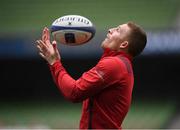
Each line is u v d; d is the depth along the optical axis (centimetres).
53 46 1367
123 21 5650
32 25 5616
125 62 1359
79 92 1295
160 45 4653
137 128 4359
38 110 4806
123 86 1338
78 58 4681
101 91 1331
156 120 4506
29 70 5025
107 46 1388
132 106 4809
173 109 4753
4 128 4238
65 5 5959
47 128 4338
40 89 5091
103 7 5916
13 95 5088
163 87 4950
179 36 4641
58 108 4834
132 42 1383
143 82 4959
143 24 5562
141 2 5959
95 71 1314
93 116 1337
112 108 1343
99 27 5453
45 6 5931
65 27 1418
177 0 5931
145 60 4812
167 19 5638
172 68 4853
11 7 5894
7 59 4800
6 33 4891
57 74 1338
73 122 4472
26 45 4762
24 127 4322
